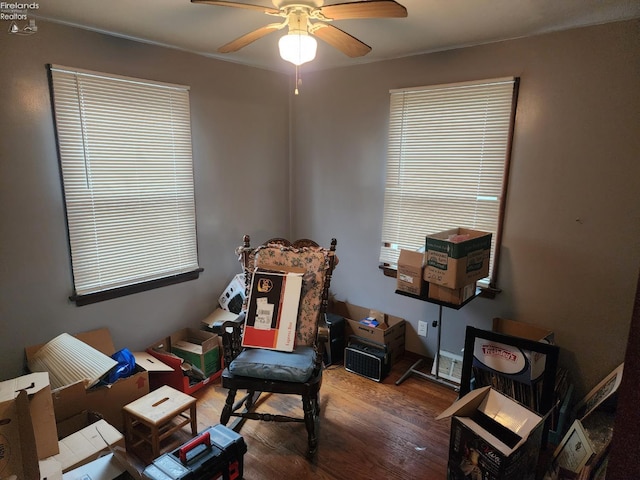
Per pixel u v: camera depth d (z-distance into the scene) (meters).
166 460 1.68
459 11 1.94
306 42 1.69
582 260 2.29
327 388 2.71
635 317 0.63
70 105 2.23
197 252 3.02
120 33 2.34
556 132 2.28
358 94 3.10
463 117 2.60
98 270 2.47
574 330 2.37
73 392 1.97
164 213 2.76
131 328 2.69
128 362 2.36
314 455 2.07
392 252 3.10
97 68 2.31
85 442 1.81
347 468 2.00
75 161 2.29
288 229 3.76
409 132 2.86
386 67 2.91
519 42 2.33
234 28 2.25
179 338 2.94
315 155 3.47
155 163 2.66
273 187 3.55
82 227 2.37
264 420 2.14
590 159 2.19
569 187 2.28
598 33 2.08
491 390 1.93
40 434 1.62
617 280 2.19
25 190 2.13
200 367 2.68
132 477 1.57
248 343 2.26
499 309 2.64
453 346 2.90
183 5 1.91
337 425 2.32
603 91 2.11
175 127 2.74
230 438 1.83
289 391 2.02
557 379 2.28
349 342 3.02
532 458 1.75
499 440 1.68
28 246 2.18
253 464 2.01
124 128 2.47
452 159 2.69
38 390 1.61
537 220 2.41
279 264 2.44
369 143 3.10
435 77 2.69
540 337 2.42
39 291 2.25
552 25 2.12
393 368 2.97
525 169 2.41
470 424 1.75
